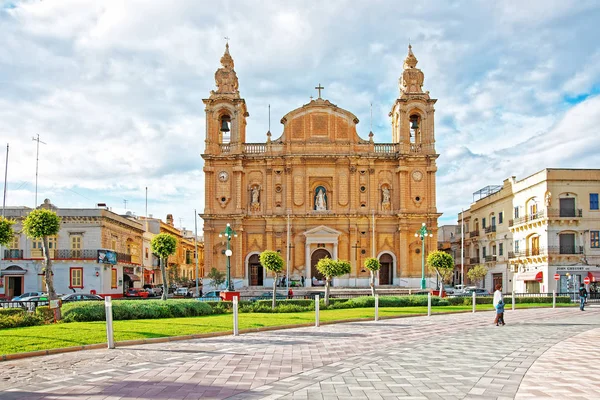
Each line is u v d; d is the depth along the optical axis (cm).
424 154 7038
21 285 6212
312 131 7175
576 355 1817
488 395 1234
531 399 1196
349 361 1695
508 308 4338
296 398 1212
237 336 2397
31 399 1220
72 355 1827
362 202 7056
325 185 7125
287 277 6506
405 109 7138
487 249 7700
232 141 7138
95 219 6381
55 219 3356
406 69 7350
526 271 6419
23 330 2327
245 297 5091
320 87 7219
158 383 1380
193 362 1683
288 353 1870
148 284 8294
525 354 1841
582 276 5803
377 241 7038
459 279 8981
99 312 2936
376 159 7106
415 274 6912
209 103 7150
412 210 7012
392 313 3628
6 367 1603
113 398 1229
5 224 3328
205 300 4312
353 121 7219
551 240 5884
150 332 2327
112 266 6744
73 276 6256
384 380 1403
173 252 4188
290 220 7025
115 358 1761
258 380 1411
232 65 7462
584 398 1202
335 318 3183
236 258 6925
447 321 3192
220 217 6981
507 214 6994
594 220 5862
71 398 1229
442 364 1642
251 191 7131
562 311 4056
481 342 2172
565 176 5897
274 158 7100
